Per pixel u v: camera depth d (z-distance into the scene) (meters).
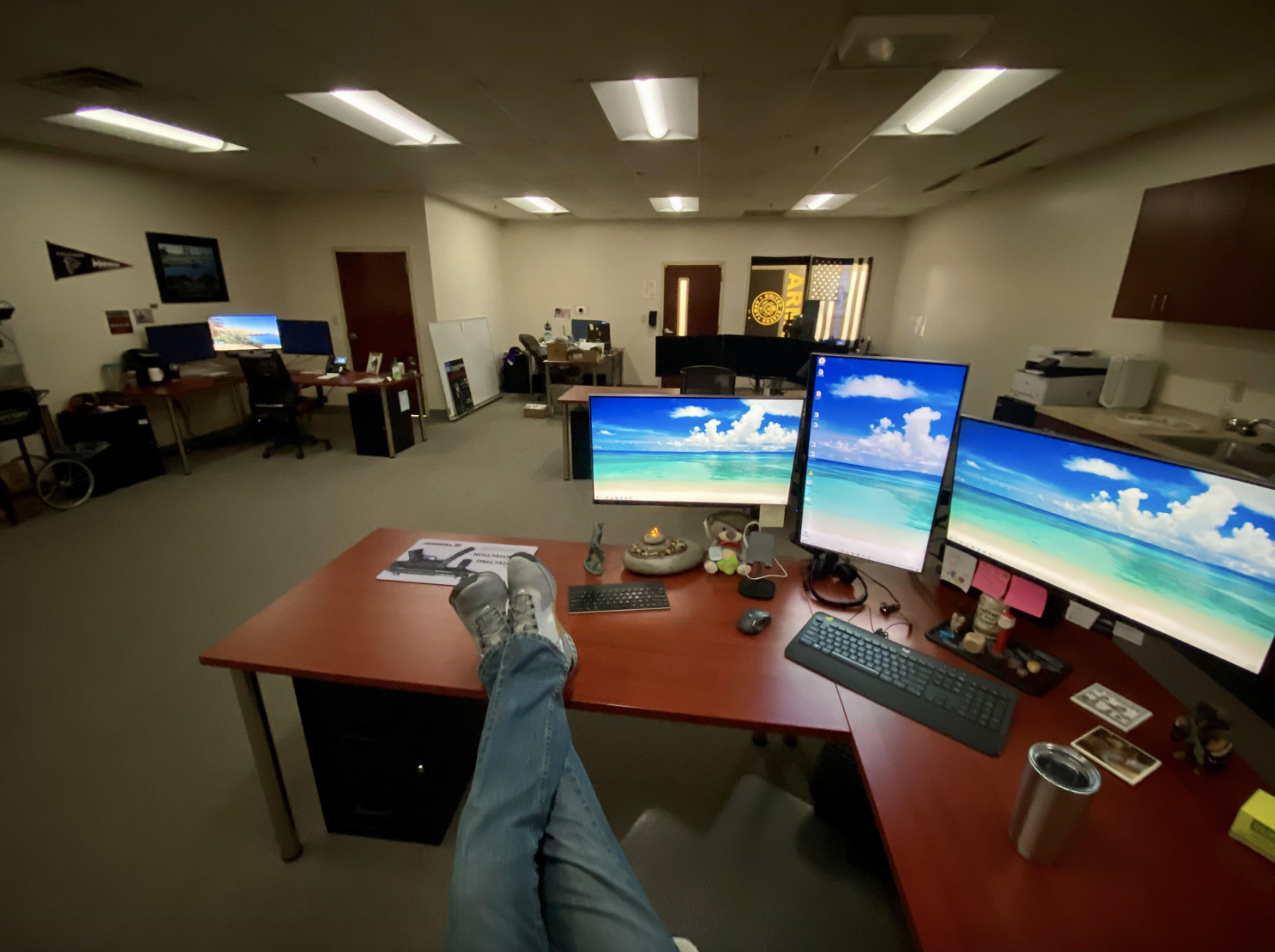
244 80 2.70
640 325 8.00
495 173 4.74
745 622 1.27
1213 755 0.88
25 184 3.82
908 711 1.01
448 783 1.51
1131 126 3.28
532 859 0.84
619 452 1.53
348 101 3.06
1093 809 0.83
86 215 4.20
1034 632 1.25
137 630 2.41
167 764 1.74
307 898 1.36
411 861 1.45
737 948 0.94
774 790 1.18
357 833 1.51
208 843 1.49
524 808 0.88
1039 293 4.42
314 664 1.16
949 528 1.29
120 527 3.45
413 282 6.05
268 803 1.38
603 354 7.11
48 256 3.97
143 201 4.61
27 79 2.69
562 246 7.82
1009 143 3.68
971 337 5.45
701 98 2.86
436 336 6.11
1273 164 2.61
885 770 0.89
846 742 0.98
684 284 7.77
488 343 7.43
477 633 1.14
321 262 6.11
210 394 5.48
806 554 3.25
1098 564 1.02
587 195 5.75
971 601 1.38
